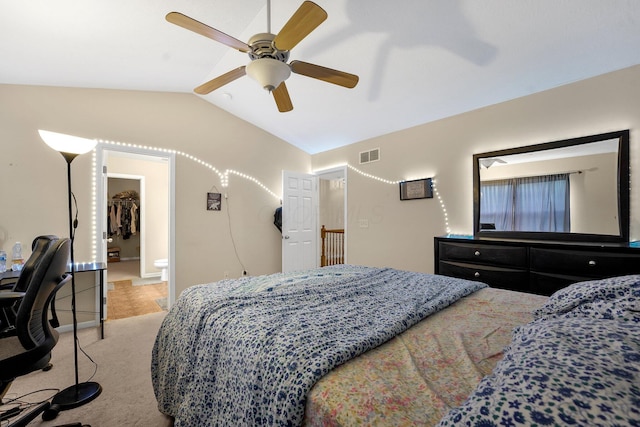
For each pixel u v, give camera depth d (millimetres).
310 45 2533
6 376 1197
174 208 3549
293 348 927
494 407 512
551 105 2564
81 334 2719
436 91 2871
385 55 2559
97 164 3027
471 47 2295
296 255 4516
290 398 770
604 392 471
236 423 925
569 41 2088
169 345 1537
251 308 1327
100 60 2502
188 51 2607
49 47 2178
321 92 3279
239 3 2088
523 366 594
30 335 1270
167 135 3508
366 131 3900
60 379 1955
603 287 967
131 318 3152
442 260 2848
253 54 1749
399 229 3684
